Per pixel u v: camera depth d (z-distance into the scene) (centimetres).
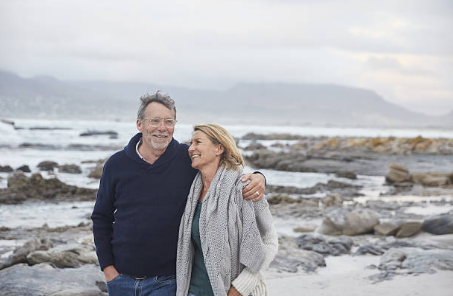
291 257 696
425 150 4209
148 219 285
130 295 290
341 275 595
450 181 2203
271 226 283
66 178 2194
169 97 293
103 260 295
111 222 304
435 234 896
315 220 1197
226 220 270
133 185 287
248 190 274
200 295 284
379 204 1491
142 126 290
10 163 2886
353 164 3097
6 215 1300
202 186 291
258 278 278
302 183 2228
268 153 3212
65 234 1016
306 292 526
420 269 582
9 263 662
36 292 450
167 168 290
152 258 286
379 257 758
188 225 282
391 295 491
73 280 496
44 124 11975
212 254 268
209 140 285
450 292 484
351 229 966
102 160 2842
